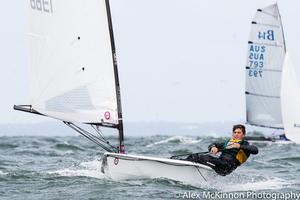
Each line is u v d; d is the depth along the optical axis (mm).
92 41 58156
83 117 58188
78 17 58281
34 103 59094
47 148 104062
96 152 97250
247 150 57156
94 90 58031
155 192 51281
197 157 56500
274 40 129375
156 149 109500
